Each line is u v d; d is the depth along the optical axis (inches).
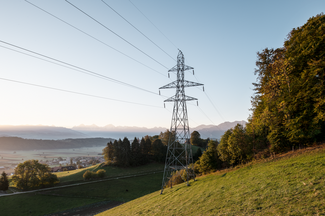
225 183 862.5
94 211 2070.6
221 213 509.7
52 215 2003.0
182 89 1456.7
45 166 2935.5
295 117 1019.9
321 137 973.8
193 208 661.3
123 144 4190.5
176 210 717.3
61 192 2600.9
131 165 4065.0
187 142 1381.6
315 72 927.7
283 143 1115.9
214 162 1812.3
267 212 418.0
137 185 2906.0
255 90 1675.7
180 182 1679.4
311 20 1105.4
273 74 1224.8
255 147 1435.8
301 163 677.3
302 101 989.8
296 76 1091.9
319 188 434.6
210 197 722.2
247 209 475.5
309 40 1022.4
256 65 1605.6
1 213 2009.1
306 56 1037.2
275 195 498.6
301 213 358.3
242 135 1417.3
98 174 3198.8
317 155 700.7
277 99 1163.3
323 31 967.6
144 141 4635.8
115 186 2829.7
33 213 2047.2
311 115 955.3
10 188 2918.3
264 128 1405.0
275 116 1126.4
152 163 4306.1
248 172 893.2
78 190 2669.8
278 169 721.6
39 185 2792.8
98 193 2586.1
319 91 906.1
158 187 2851.9
